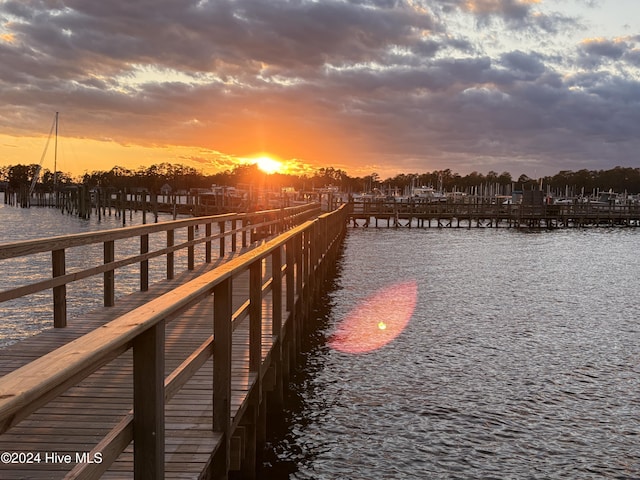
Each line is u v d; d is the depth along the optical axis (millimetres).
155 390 2490
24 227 53938
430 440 7883
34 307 15641
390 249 35500
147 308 2584
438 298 18516
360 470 7047
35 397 1588
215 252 29734
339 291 19641
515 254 33594
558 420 8586
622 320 15500
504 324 14820
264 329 8641
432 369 10969
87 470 2055
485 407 9078
